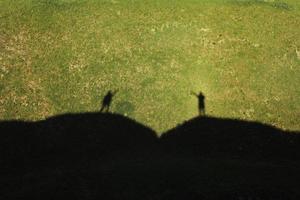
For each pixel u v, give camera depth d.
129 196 23.64
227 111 33.44
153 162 28.28
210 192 23.80
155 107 32.88
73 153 29.77
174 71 35.31
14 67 34.56
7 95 32.75
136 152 30.17
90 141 30.58
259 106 34.03
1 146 29.88
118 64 35.31
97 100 32.91
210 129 32.22
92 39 37.12
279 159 30.81
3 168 28.61
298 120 33.59
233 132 32.25
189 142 31.33
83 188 24.39
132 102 32.97
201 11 40.78
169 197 23.47
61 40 36.91
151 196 23.59
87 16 39.22
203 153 30.66
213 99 34.06
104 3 40.75
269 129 32.75
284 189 24.33
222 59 36.72
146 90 33.78
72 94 33.16
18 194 24.23
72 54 35.84
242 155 30.83
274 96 34.88
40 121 31.50
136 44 37.00
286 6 42.50
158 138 31.38
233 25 39.69
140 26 38.59
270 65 36.81
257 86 35.31
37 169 28.55
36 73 34.34
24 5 40.31
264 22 40.38
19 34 37.31
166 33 38.22
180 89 34.22
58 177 25.84
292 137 32.53
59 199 23.59
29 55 35.59
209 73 35.59
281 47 38.22
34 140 30.38
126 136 31.22
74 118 31.86
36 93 33.06
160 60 35.97
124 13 39.78
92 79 34.16
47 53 35.81
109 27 38.28
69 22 38.59
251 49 37.81
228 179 25.53
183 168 26.88
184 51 36.91
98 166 27.91
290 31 39.81
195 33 38.53
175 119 32.44
